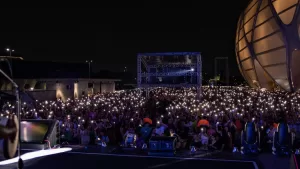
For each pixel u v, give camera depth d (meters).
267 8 31.31
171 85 42.31
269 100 29.56
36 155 14.18
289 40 28.94
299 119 18.64
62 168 12.20
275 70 31.30
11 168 12.04
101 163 12.88
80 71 61.66
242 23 37.91
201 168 12.00
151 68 46.78
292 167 9.42
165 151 13.96
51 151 14.96
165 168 12.07
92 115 21.17
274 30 30.14
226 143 14.87
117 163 12.84
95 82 62.09
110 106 26.77
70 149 15.38
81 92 56.09
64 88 52.41
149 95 47.56
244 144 13.88
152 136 14.46
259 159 13.09
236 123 15.66
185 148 15.72
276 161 12.70
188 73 43.66
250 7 36.16
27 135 15.67
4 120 5.99
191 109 24.91
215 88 64.62
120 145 15.84
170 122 16.66
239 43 39.22
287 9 29.03
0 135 5.89
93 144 16.70
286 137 13.40
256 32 33.38
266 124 15.86
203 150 14.90
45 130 15.64
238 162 12.72
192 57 43.28
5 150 5.91
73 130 17.55
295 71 30.23
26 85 46.75
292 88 30.73
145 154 14.24
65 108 27.84
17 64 49.31
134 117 18.98
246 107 26.27
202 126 15.93
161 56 43.16
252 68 35.69
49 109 26.89
